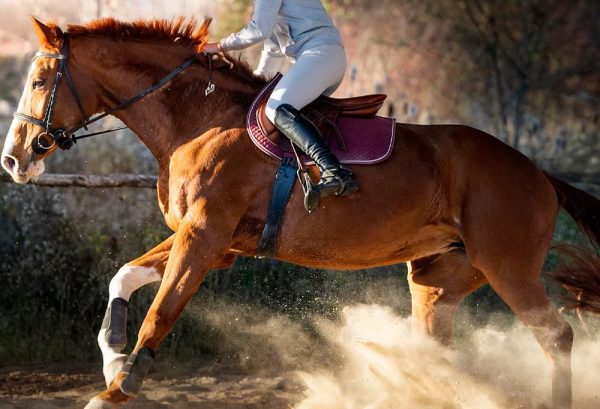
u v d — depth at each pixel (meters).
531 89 23.95
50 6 19.22
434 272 9.80
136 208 13.95
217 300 12.94
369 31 24.25
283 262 13.23
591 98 24.53
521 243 8.95
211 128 8.68
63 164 14.48
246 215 8.62
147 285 12.91
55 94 8.55
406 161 8.90
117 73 8.76
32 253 13.39
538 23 23.53
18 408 9.91
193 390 11.20
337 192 8.36
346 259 9.00
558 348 8.88
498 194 8.98
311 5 8.97
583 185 16.91
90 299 13.00
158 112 8.82
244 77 9.02
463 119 23.83
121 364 8.32
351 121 8.94
